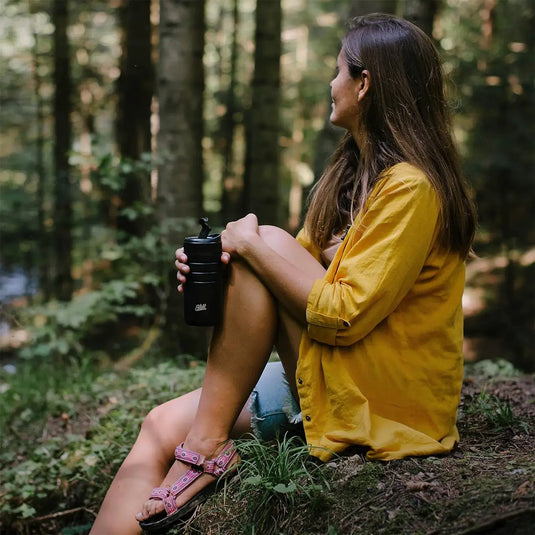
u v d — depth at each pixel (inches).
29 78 536.7
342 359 81.7
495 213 423.5
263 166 360.5
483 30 427.8
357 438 79.4
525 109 382.9
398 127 83.6
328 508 74.9
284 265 80.8
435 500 71.9
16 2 504.1
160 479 88.6
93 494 117.3
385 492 74.6
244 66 664.4
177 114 236.4
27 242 456.1
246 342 82.8
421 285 82.3
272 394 90.6
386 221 78.9
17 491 116.9
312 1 717.9
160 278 228.7
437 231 81.7
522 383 133.6
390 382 81.7
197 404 90.4
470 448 87.6
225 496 82.3
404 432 81.0
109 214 415.8
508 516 64.8
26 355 217.8
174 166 235.8
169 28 236.2
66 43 438.9
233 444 84.6
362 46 85.5
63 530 108.9
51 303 229.9
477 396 118.2
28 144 564.4
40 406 157.8
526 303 420.2
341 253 82.9
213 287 81.5
